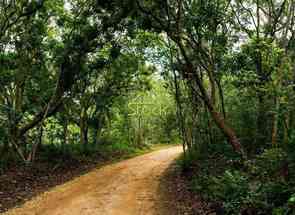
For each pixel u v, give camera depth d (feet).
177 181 68.49
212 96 83.76
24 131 86.74
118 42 89.51
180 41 65.36
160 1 62.85
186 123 115.85
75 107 129.49
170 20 65.00
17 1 77.61
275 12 80.48
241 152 62.80
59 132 126.62
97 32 80.43
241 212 36.14
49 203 50.88
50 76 102.32
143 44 95.20
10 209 47.70
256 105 80.89
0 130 78.54
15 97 90.43
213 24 71.00
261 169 46.37
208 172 62.03
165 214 43.50
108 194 56.90
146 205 48.60
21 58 87.97
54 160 94.43
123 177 77.05
